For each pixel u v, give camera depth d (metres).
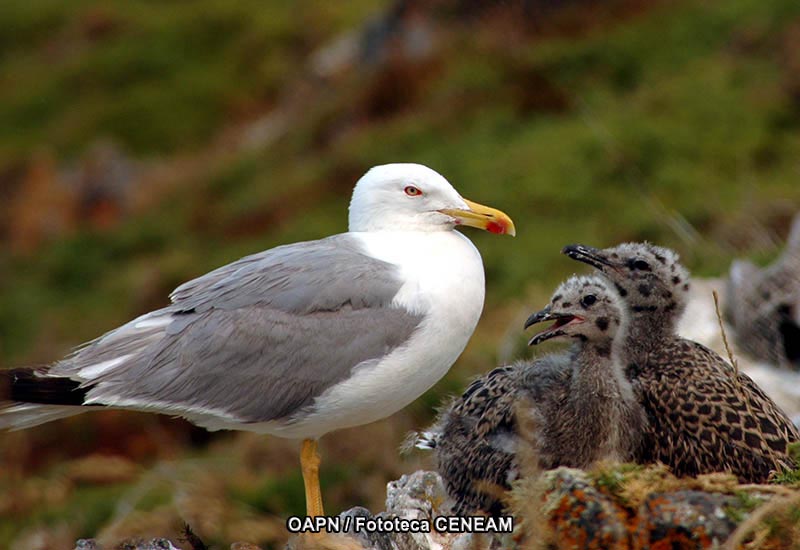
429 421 13.66
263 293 8.00
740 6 24.05
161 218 27.08
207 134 31.66
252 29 34.94
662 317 8.38
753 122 21.03
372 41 28.95
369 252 8.22
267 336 7.89
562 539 6.61
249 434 15.73
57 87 35.28
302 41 33.84
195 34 35.97
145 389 7.92
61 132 32.81
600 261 8.51
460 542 7.61
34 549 14.53
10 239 28.77
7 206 29.80
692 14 24.48
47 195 29.22
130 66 35.09
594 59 24.27
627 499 6.56
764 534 6.22
